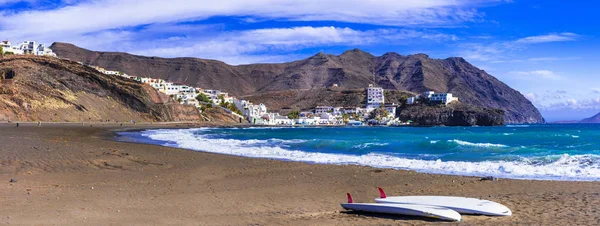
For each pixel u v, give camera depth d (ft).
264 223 39.93
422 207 42.93
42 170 72.28
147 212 44.32
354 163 94.48
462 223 38.70
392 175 74.28
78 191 55.01
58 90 416.67
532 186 60.90
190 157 106.11
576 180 66.69
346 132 322.34
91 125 352.49
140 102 487.61
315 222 40.24
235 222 40.40
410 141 159.12
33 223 37.29
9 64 434.71
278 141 173.27
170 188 60.90
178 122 497.46
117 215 42.27
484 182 65.21
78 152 100.22
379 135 248.52
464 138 198.90
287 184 65.98
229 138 211.00
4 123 309.63
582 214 41.52
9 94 372.79
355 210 45.68
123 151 119.55
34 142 127.13
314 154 115.24
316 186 64.18
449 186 62.64
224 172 79.36
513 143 157.17
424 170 81.82
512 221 39.17
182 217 42.47
